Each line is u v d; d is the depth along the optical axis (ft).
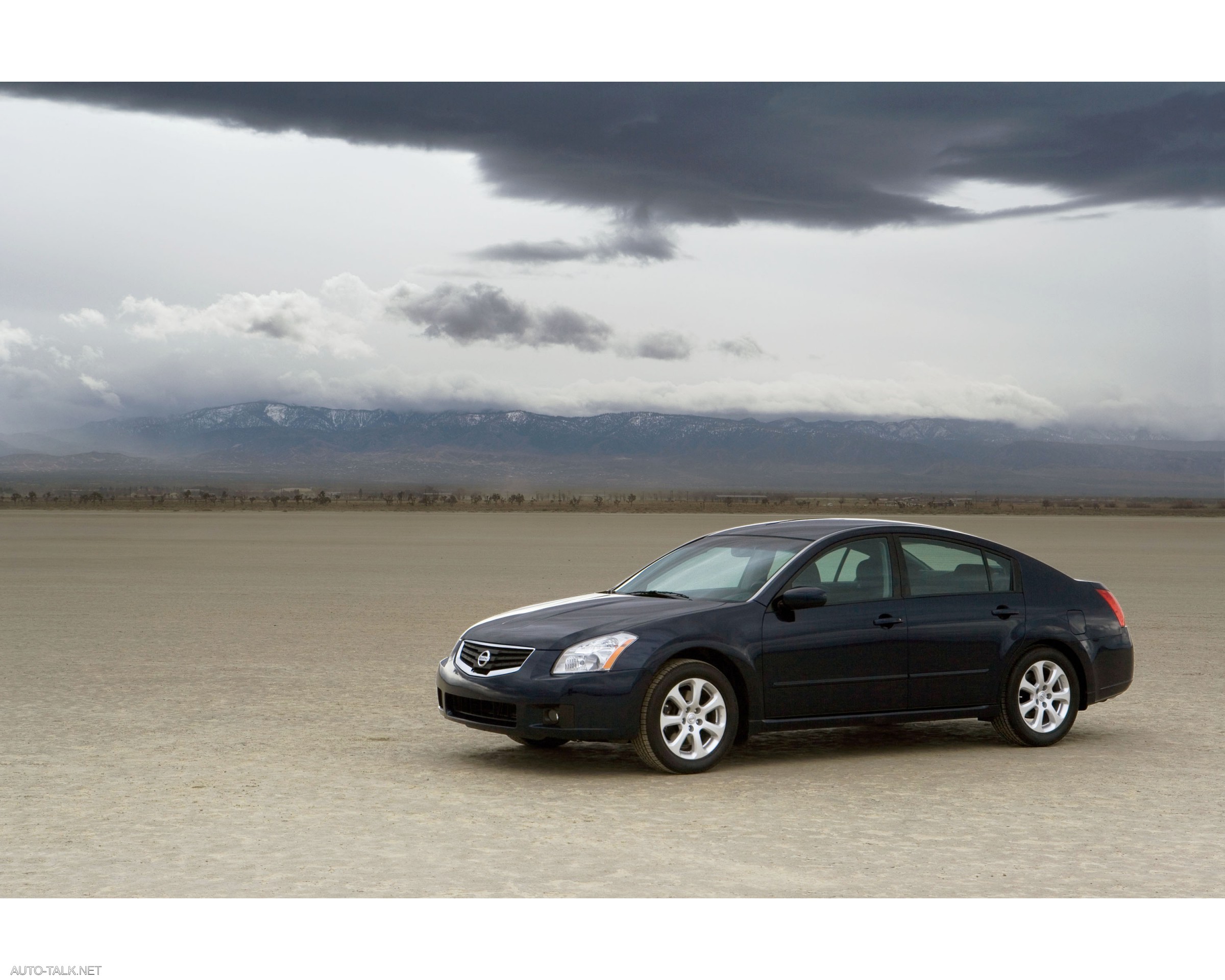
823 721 31.19
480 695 30.09
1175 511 619.26
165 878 21.02
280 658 52.80
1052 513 547.08
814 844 23.34
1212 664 51.88
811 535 33.06
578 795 27.78
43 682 45.75
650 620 30.09
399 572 114.83
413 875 21.24
